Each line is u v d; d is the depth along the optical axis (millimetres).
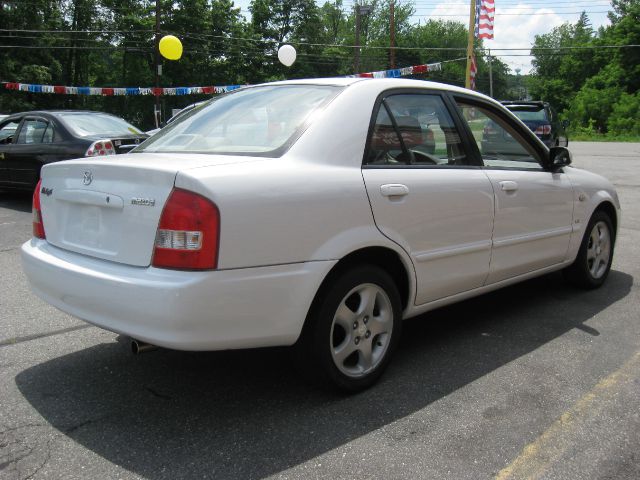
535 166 4402
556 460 2543
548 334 4055
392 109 3359
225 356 3641
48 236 3180
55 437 2705
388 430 2775
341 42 72312
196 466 2475
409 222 3215
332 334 2955
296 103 3258
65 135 8508
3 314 4391
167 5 49375
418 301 3418
